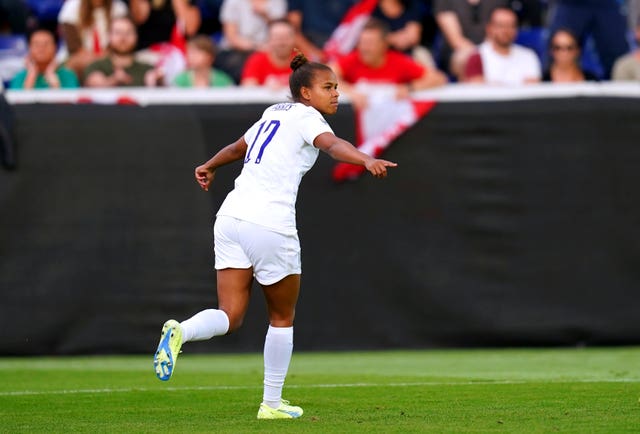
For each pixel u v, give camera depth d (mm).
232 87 42375
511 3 48250
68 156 36906
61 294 36656
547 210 37969
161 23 46844
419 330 37688
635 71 45281
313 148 19078
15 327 36375
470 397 22859
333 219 37656
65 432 18031
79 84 44062
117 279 36938
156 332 37031
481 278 37781
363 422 18641
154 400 23234
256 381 27828
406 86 40688
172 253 37156
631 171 38219
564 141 38031
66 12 45469
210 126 37500
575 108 38094
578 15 46969
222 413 20531
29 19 48031
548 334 37781
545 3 48938
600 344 37969
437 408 20875
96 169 37031
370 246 37688
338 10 47969
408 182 37812
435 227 37781
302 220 37594
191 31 47719
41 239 36688
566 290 37938
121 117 37219
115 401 23094
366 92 38500
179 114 37438
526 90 40562
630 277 38156
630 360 32938
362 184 37688
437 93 40719
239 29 47594
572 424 18078
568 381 26141
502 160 37938
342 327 37531
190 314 37156
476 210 37844
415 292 37688
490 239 37844
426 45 48656
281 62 43188
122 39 43812
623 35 47312
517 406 20969
